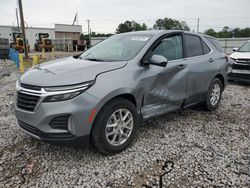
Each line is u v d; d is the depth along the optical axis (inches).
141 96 140.7
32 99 117.5
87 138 120.8
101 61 145.8
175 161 127.3
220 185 108.1
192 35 189.6
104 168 120.7
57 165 123.6
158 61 138.6
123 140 136.3
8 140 150.9
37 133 119.7
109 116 125.4
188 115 199.5
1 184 108.5
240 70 335.6
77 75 120.1
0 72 495.2
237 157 131.7
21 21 812.0
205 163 125.3
